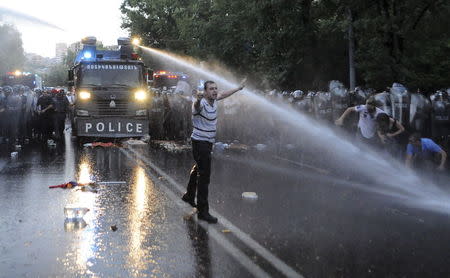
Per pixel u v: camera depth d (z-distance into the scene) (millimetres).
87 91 18109
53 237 6094
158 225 6633
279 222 6816
